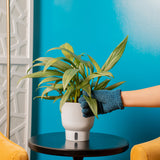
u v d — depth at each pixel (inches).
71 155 46.6
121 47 54.9
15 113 72.5
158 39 66.1
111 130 70.5
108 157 71.3
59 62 52.8
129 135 68.9
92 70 55.0
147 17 67.1
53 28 75.3
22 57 73.3
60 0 74.7
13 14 71.5
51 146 48.6
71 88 51.4
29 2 74.3
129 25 68.5
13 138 72.5
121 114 69.6
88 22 72.2
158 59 65.9
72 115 52.2
